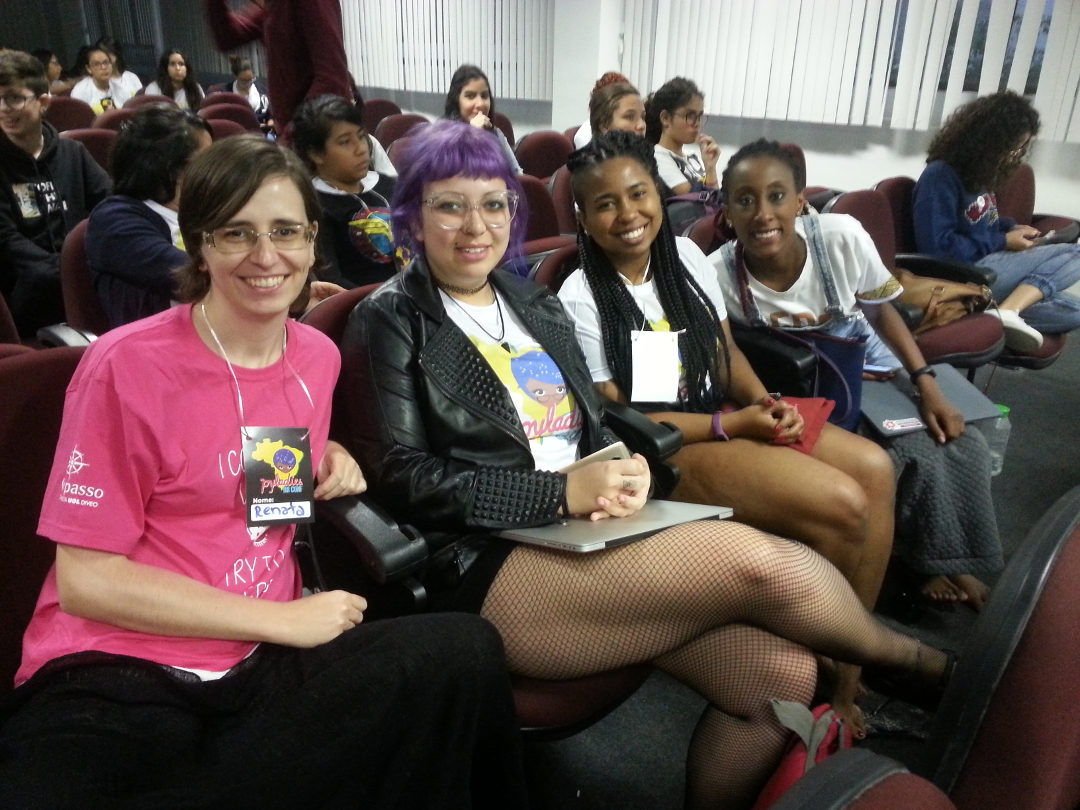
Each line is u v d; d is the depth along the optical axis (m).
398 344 1.26
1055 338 2.78
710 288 1.80
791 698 1.18
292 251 0.96
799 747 1.12
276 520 1.03
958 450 1.81
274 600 1.05
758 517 1.51
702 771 1.23
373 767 0.94
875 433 1.85
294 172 0.96
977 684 0.67
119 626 0.91
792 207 1.80
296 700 0.92
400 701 0.93
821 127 4.85
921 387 1.88
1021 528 2.25
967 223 2.89
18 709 0.88
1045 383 3.38
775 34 4.77
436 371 1.27
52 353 1.04
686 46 5.18
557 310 1.50
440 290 1.38
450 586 1.22
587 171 1.60
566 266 1.80
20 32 10.08
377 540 1.08
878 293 1.91
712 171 3.74
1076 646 0.65
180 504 0.96
